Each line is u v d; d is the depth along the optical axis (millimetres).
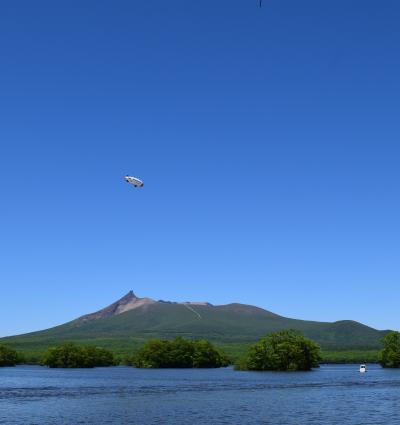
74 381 170750
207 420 86375
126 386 150125
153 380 174375
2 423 83750
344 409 99062
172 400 114188
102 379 180500
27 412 95562
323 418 88000
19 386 150250
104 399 116188
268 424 82375
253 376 196750
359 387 146250
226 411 96750
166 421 85438
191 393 129625
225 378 185250
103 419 87625
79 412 95750
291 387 146750
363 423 83062
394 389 139875
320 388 143500
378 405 105000
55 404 107188
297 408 100688
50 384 157750
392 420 85938
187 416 90750
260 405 105125
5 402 110438
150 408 100875
